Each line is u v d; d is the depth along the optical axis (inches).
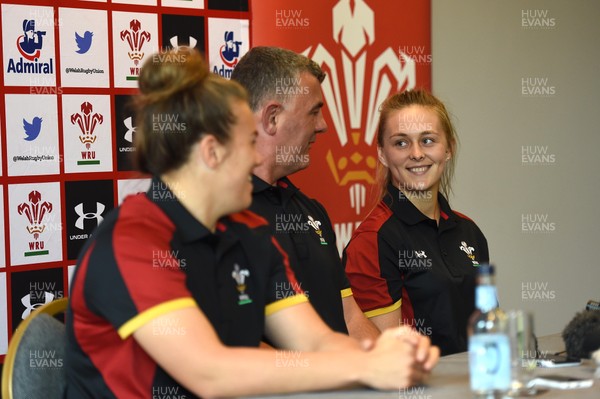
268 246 88.3
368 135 186.2
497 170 212.1
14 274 143.5
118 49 152.4
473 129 207.0
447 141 123.4
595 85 225.6
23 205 144.0
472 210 209.2
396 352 72.4
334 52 179.9
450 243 122.2
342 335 86.5
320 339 85.6
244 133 80.3
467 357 87.9
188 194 80.0
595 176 227.3
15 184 143.1
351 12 182.1
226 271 83.7
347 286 116.0
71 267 149.2
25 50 143.3
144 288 73.8
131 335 76.7
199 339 72.9
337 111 180.5
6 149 142.0
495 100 210.1
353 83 183.2
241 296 84.7
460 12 202.4
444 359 86.9
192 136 78.5
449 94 201.8
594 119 226.2
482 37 206.5
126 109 153.6
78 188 149.2
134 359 77.2
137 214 78.7
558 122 220.4
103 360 78.2
